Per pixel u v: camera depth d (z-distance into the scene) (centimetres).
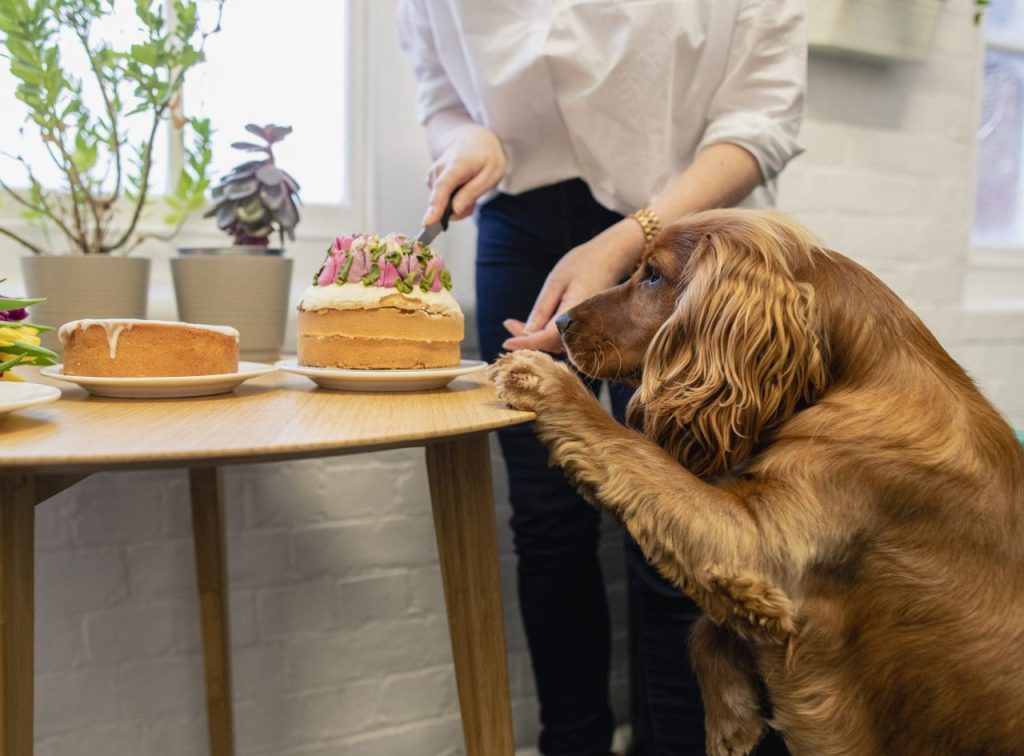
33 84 127
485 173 131
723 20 131
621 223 121
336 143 182
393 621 178
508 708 99
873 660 85
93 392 91
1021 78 267
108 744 156
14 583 67
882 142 217
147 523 156
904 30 205
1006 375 247
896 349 92
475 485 95
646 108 133
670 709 148
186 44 135
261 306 135
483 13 137
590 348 109
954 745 83
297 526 168
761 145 126
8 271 158
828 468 85
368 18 174
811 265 98
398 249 104
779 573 82
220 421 78
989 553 84
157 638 158
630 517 86
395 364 101
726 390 94
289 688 170
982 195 269
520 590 166
